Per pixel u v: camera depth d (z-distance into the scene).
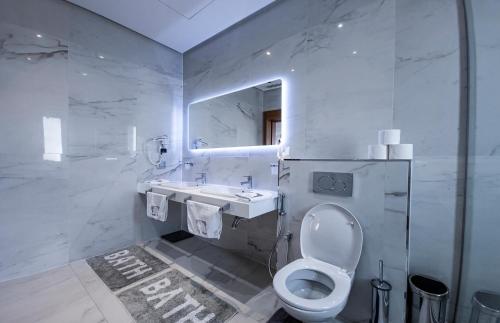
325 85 1.80
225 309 1.55
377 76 1.57
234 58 2.43
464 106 1.29
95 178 2.33
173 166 3.00
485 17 1.23
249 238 2.33
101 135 2.36
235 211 1.65
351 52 1.68
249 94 2.29
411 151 1.31
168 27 2.47
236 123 2.41
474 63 1.26
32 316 1.46
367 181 1.39
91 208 2.31
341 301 1.10
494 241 1.22
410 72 1.45
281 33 2.05
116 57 2.44
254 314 1.51
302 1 1.92
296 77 1.96
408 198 1.27
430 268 1.39
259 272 2.06
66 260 2.16
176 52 3.01
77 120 2.20
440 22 1.36
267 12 2.15
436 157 1.37
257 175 2.24
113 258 2.29
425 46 1.40
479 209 1.25
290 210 1.73
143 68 2.67
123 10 2.21
